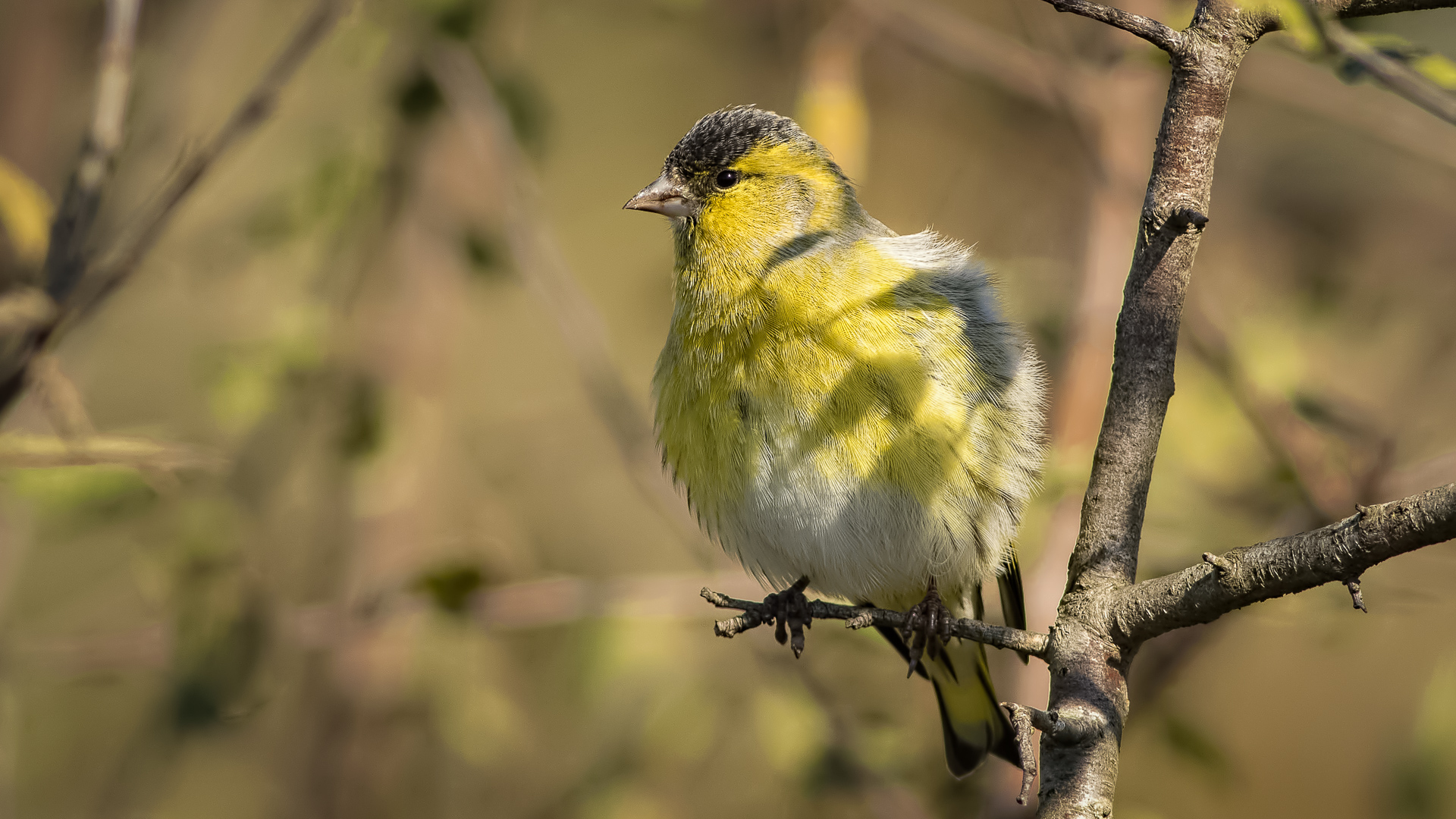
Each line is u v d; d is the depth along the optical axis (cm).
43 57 1014
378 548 1091
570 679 941
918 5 1107
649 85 1383
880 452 734
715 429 772
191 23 1055
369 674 1072
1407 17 1085
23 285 743
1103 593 511
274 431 1041
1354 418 917
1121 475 524
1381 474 851
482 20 981
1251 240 1234
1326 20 505
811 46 1078
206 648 869
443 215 1143
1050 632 516
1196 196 516
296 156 1035
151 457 681
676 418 800
